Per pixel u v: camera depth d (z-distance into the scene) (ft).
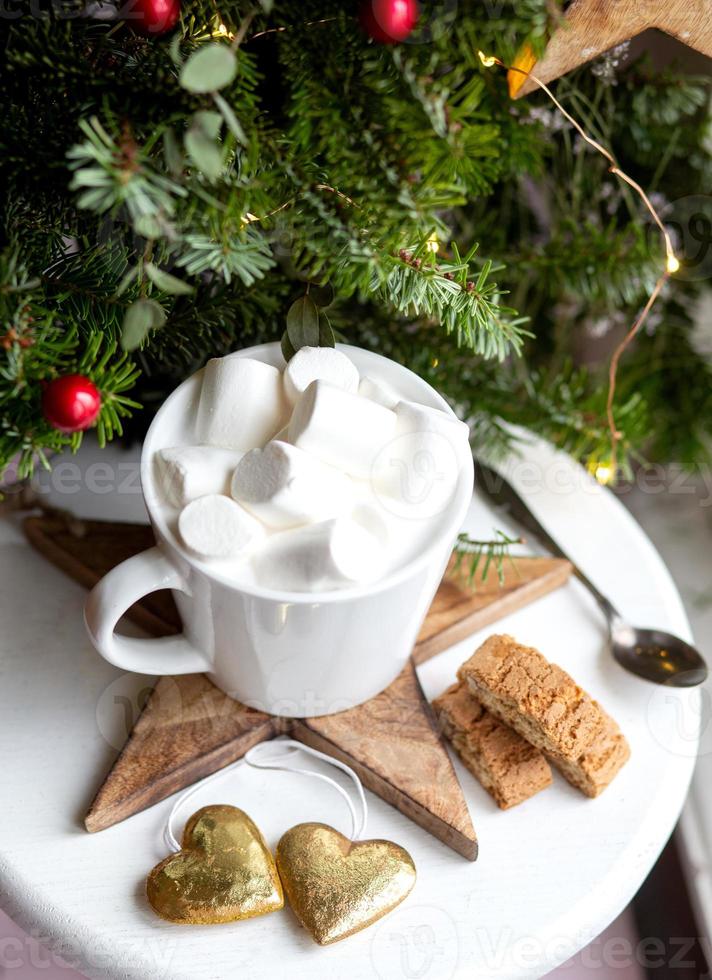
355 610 1.44
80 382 1.38
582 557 1.90
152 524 1.47
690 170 1.94
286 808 1.61
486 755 1.61
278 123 1.57
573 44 1.48
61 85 1.40
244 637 1.50
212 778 1.62
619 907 1.56
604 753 1.61
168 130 1.30
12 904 1.52
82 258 1.56
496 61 1.46
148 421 1.91
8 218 1.50
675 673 1.74
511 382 1.95
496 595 1.79
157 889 1.50
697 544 2.39
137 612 1.74
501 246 1.91
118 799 1.55
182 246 1.44
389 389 1.58
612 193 1.97
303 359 1.52
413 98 1.39
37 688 1.68
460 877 1.56
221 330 1.73
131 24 1.36
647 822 1.61
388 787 1.59
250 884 1.50
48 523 1.82
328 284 1.55
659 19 1.47
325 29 1.41
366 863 1.53
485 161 1.57
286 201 1.44
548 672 1.64
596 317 2.12
